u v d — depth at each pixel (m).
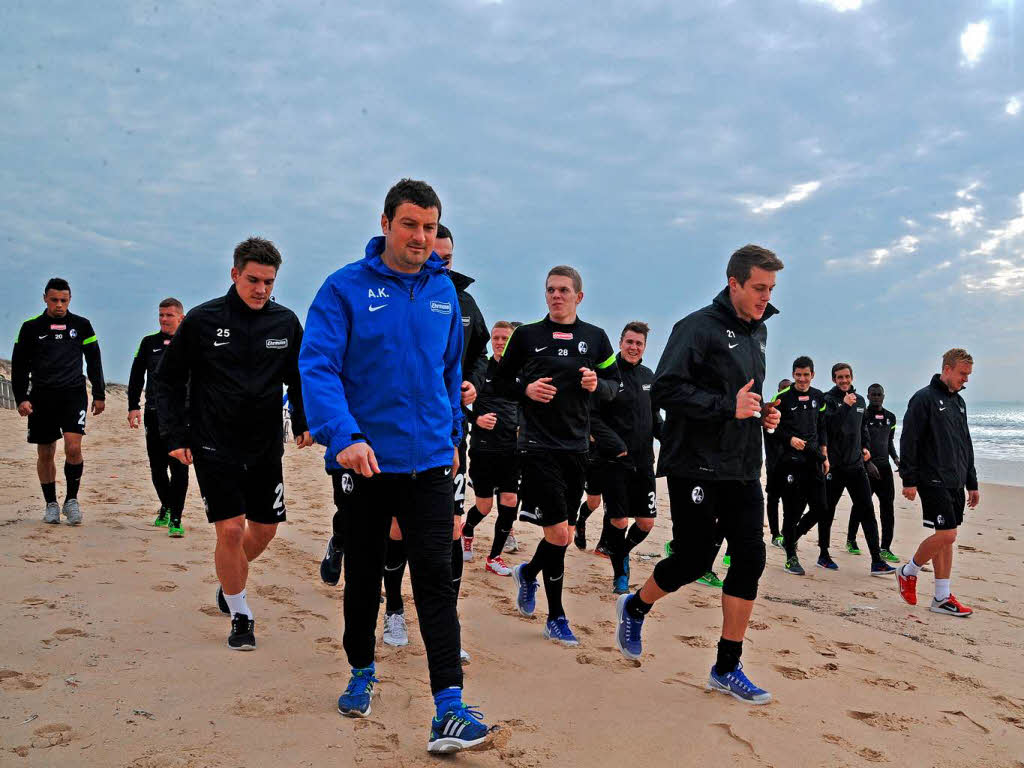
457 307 3.08
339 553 4.80
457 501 4.02
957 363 5.66
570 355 4.29
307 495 9.67
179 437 3.75
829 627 4.94
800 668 3.95
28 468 10.59
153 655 3.46
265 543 3.97
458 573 4.06
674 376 3.46
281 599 4.61
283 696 3.06
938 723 3.30
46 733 2.64
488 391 6.11
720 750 2.85
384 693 3.17
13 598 4.22
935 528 5.63
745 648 4.26
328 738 2.70
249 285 3.72
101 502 8.06
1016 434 38.91
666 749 2.83
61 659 3.34
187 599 4.44
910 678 3.93
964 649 4.68
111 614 4.04
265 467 3.84
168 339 6.87
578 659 3.83
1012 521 10.90
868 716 3.32
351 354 2.81
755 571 3.40
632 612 3.80
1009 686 3.90
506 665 3.68
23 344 6.50
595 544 7.65
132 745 2.57
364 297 2.80
